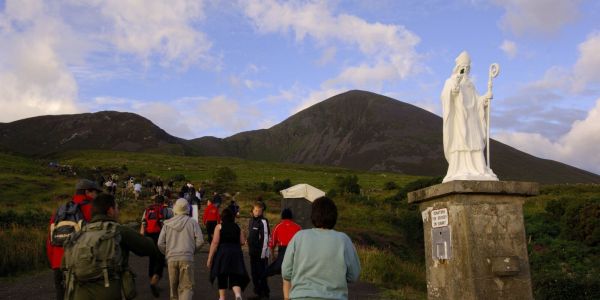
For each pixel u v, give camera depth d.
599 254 24.05
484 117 9.12
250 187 61.25
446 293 8.30
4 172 59.47
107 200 5.17
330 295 4.62
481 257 7.98
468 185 8.05
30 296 10.35
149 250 5.32
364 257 16.23
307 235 4.83
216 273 9.09
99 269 4.82
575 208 27.39
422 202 9.26
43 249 14.34
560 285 15.91
